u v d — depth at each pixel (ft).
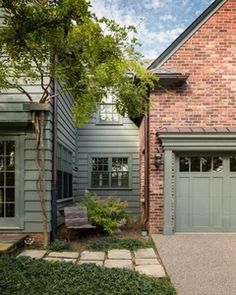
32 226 29.43
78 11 23.08
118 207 35.50
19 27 23.31
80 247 28.58
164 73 33.76
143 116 40.57
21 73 28.27
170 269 22.12
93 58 24.39
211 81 35.42
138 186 51.60
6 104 29.58
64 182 39.81
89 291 16.69
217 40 35.68
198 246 28.78
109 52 24.62
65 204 40.29
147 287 17.44
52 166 30.76
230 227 35.04
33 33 23.82
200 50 35.60
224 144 34.17
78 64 25.77
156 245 29.12
